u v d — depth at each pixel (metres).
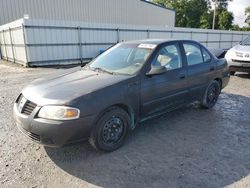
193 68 4.55
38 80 3.75
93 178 2.79
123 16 25.97
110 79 3.45
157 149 3.45
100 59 4.37
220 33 25.47
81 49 15.43
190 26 58.56
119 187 2.63
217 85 5.35
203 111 5.11
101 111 3.11
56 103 2.90
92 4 23.23
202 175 2.83
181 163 3.09
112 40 16.78
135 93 3.51
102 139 3.24
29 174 2.87
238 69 8.57
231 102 5.81
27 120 2.98
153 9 29.09
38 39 13.52
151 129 4.15
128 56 4.09
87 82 3.38
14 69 12.62
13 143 3.62
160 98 3.92
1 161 3.13
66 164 3.07
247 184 2.67
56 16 21.09
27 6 19.39
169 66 4.12
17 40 14.35
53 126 2.84
